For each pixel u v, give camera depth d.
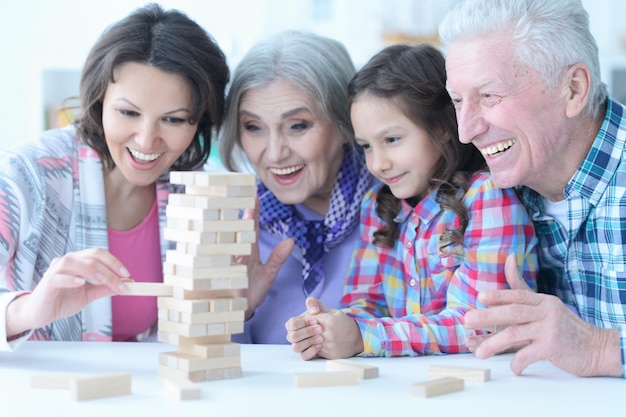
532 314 1.08
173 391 0.96
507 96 1.23
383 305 1.55
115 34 1.44
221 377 1.05
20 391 0.99
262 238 1.72
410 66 1.49
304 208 1.74
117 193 1.61
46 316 1.12
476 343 1.23
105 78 1.44
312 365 1.17
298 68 1.55
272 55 1.56
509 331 1.09
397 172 1.50
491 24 1.23
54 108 3.04
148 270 1.63
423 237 1.49
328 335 1.22
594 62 1.27
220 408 0.91
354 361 1.19
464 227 1.41
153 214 1.64
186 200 1.05
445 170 1.48
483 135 1.27
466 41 1.26
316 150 1.59
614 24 3.05
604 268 1.31
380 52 1.55
